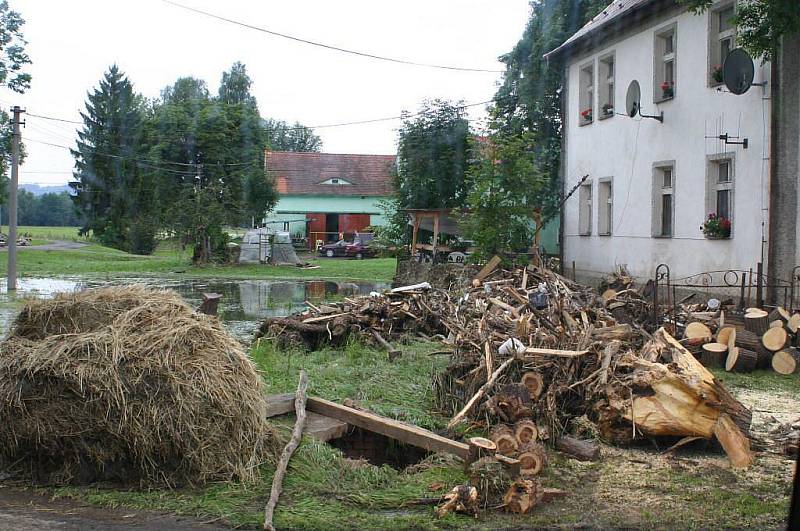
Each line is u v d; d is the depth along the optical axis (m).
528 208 23.98
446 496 5.86
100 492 5.94
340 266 46.19
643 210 21.84
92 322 6.53
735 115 17.66
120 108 69.25
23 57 41.38
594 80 24.94
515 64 35.22
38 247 61.69
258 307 23.14
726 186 18.33
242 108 54.75
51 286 29.83
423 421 8.27
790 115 15.74
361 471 6.55
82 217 70.50
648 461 7.23
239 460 6.31
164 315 6.58
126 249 63.41
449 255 33.28
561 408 8.07
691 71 19.44
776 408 9.64
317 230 69.69
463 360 9.20
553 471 6.82
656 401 7.50
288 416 8.09
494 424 7.84
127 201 65.19
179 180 53.56
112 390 5.91
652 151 21.34
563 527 5.55
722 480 6.69
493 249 23.81
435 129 35.59
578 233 26.02
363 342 14.00
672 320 14.48
